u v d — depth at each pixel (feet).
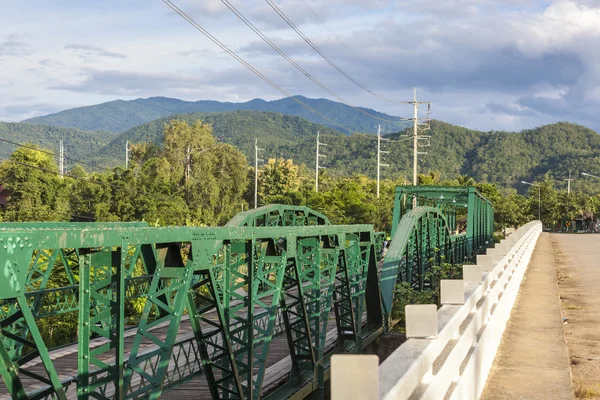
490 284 35.76
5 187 144.05
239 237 31.32
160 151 226.38
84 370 21.65
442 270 91.45
